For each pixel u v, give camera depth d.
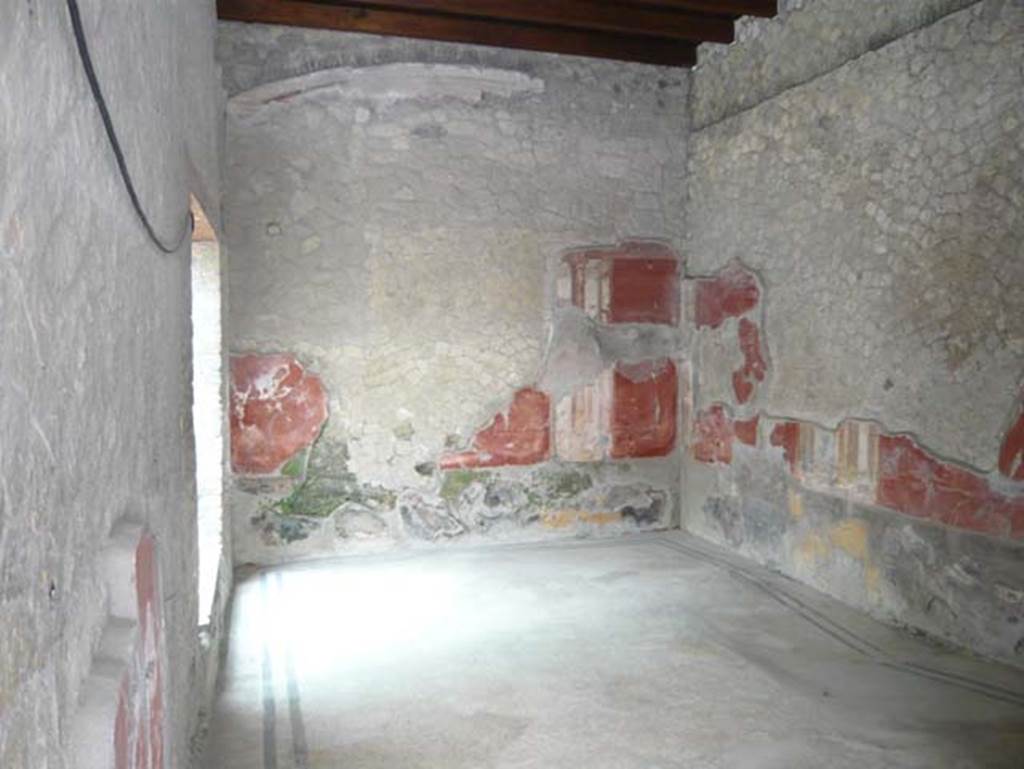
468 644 2.80
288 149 3.83
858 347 3.12
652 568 3.73
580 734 2.16
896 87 2.91
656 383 4.39
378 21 3.80
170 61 1.72
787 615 3.09
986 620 2.62
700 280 4.24
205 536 3.14
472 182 4.05
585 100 4.20
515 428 4.18
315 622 3.04
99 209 0.95
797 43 3.45
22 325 0.63
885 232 2.98
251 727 2.21
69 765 0.75
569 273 4.22
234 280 3.79
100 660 0.89
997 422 2.56
